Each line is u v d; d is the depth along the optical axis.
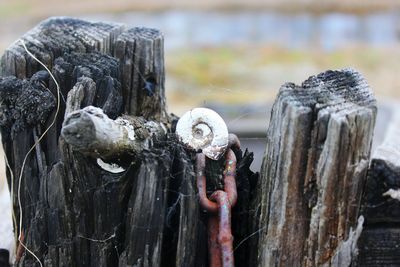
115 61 2.36
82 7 14.93
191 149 2.29
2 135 2.29
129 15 14.18
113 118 2.24
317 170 2.01
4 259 2.67
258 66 11.09
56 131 2.24
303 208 2.06
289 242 2.10
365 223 2.15
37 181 2.26
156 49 2.67
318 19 14.02
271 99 8.85
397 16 14.12
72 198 2.18
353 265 2.15
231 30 13.30
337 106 2.01
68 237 2.21
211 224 2.19
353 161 2.00
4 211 3.06
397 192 2.10
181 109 8.98
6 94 2.24
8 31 13.18
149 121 2.46
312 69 10.98
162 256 2.21
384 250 2.19
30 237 2.23
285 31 13.27
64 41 2.51
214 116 2.30
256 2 15.49
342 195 2.03
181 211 2.10
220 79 10.51
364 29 13.30
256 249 2.27
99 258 2.21
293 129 1.99
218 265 2.15
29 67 2.40
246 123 5.99
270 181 2.13
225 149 2.29
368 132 2.00
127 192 2.15
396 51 11.88
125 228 2.18
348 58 11.49
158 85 2.72
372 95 2.10
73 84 2.25
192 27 13.46
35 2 15.64
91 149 1.94
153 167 2.05
